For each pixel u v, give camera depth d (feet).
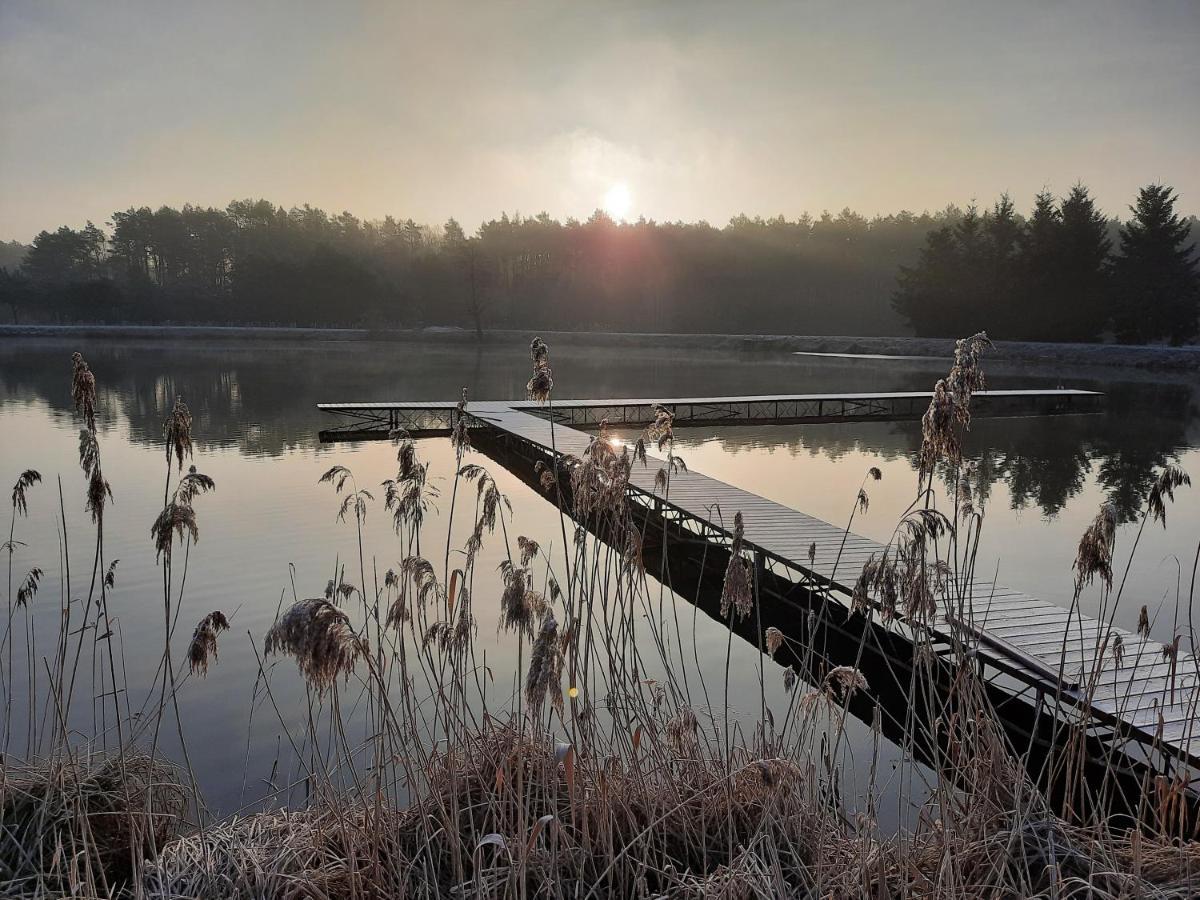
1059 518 44.04
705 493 40.88
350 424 76.33
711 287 278.87
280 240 320.70
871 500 48.06
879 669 24.53
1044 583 32.83
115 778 13.00
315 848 10.78
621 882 9.88
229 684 22.29
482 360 171.94
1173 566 35.47
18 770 12.93
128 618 27.04
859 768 17.65
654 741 12.26
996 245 192.34
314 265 266.57
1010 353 167.22
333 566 32.48
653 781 12.14
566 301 288.30
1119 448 67.31
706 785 12.01
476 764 12.23
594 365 163.32
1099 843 10.41
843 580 26.91
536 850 10.48
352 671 7.58
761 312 272.10
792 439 73.87
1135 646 21.33
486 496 11.76
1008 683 23.16
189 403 89.10
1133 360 149.59
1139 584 32.86
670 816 11.52
